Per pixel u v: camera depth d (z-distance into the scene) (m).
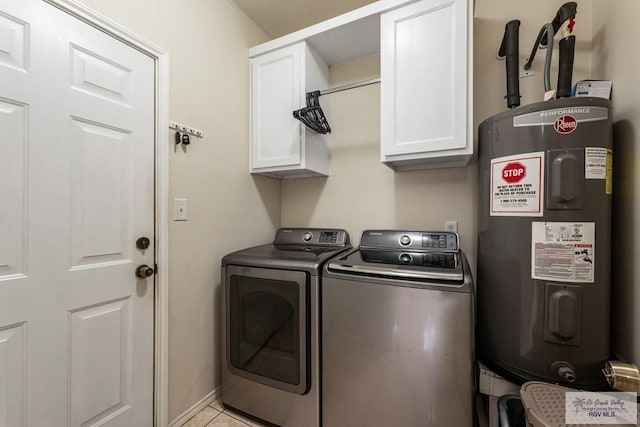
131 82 1.24
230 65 1.77
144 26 1.28
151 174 1.33
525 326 1.06
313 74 1.85
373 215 1.95
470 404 1.05
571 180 0.98
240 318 1.52
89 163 1.10
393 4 1.45
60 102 1.02
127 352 1.24
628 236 1.03
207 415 1.53
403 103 1.45
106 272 1.16
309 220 2.18
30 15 0.94
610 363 0.93
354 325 1.23
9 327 0.91
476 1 1.60
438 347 1.09
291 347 1.37
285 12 1.88
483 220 1.24
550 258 1.02
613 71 1.16
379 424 1.19
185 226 1.48
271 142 1.86
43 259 0.98
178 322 1.44
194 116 1.52
